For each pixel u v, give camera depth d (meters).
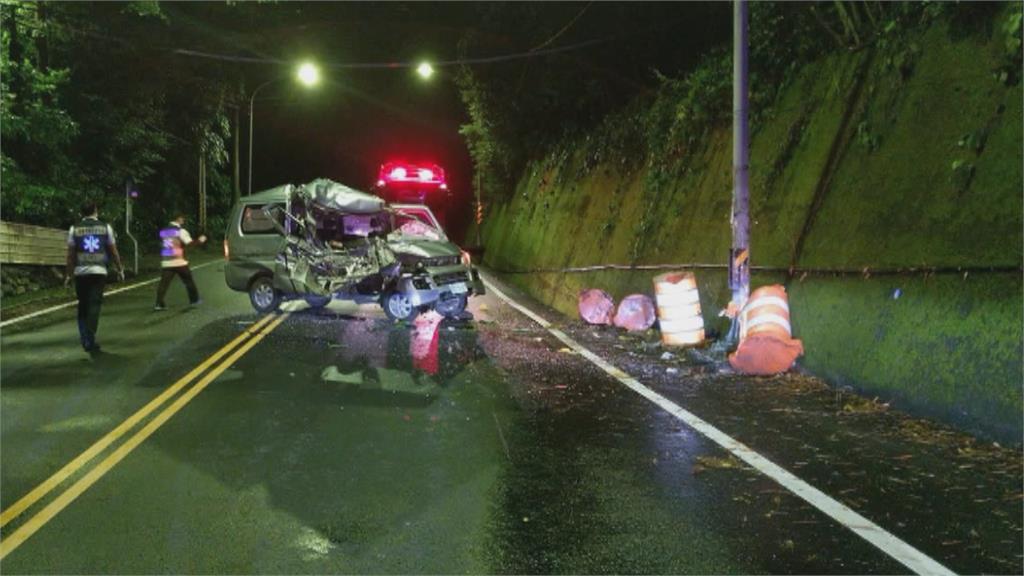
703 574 4.46
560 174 24.31
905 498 5.55
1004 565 4.53
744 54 10.81
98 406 8.26
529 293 21.77
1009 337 6.87
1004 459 6.32
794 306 10.30
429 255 14.16
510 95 28.22
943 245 8.02
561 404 8.36
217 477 6.11
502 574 4.50
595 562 4.63
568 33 22.31
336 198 14.51
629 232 17.00
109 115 28.78
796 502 5.50
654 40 21.06
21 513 5.43
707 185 14.18
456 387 9.16
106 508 5.50
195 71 36.41
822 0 11.87
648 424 7.55
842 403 8.23
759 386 9.17
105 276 11.48
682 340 11.68
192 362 10.55
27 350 11.41
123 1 26.50
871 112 10.13
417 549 4.83
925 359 7.75
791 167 11.79
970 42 8.65
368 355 11.10
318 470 6.27
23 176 21.64
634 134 18.53
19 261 19.12
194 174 40.72
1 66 21.25
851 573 4.46
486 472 6.20
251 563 4.67
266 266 15.28
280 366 10.30
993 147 7.79
